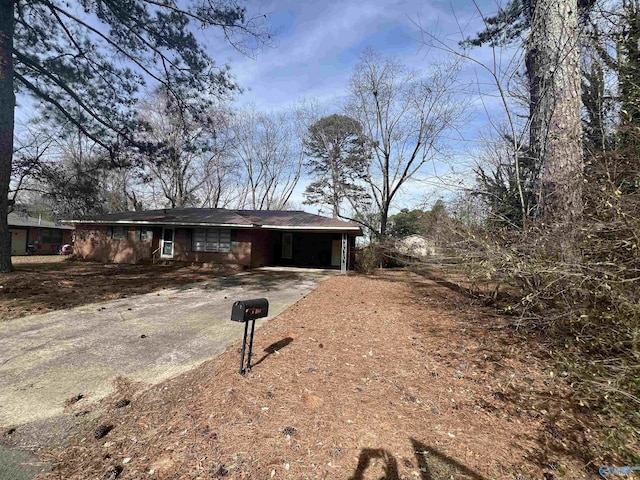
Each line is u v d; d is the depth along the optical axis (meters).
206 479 1.94
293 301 7.25
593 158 3.51
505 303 5.38
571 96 4.52
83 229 16.11
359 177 24.92
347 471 1.99
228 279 10.99
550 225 3.61
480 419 2.55
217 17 9.12
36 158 10.73
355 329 4.88
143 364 3.68
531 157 4.91
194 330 4.95
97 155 12.13
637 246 2.65
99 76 10.55
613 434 2.11
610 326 2.84
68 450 2.28
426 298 7.46
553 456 2.14
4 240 9.16
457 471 2.00
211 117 12.45
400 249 10.41
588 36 4.50
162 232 14.88
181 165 22.38
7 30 8.62
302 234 17.78
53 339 4.47
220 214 15.31
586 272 3.02
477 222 5.45
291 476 1.95
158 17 9.28
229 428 2.40
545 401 2.79
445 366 3.54
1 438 2.40
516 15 6.03
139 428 2.51
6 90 8.77
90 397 2.98
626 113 3.40
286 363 3.52
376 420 2.50
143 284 9.41
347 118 22.20
